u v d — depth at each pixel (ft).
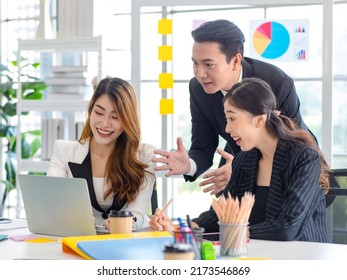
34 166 17.16
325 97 14.02
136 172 9.30
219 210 6.59
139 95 15.25
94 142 9.61
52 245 7.66
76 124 16.93
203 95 10.67
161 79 15.03
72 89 16.69
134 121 9.28
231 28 9.79
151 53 15.16
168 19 14.92
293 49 14.24
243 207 6.56
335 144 15.69
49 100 16.81
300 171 7.86
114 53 17.35
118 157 9.37
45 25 17.85
